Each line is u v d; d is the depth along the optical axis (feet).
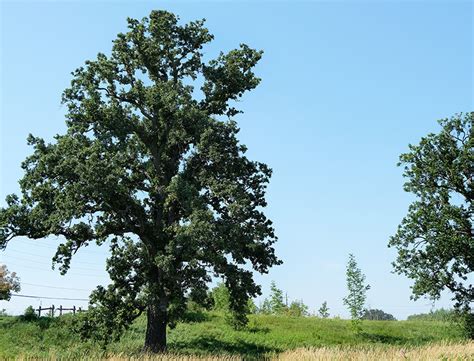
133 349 106.52
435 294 131.23
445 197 132.36
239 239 93.97
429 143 137.39
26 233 95.86
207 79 110.63
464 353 75.72
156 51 103.65
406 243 136.15
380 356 75.41
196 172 105.70
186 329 146.20
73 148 95.35
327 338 146.92
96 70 102.83
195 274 93.25
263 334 147.64
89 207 97.35
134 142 108.88
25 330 127.13
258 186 107.45
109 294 98.27
